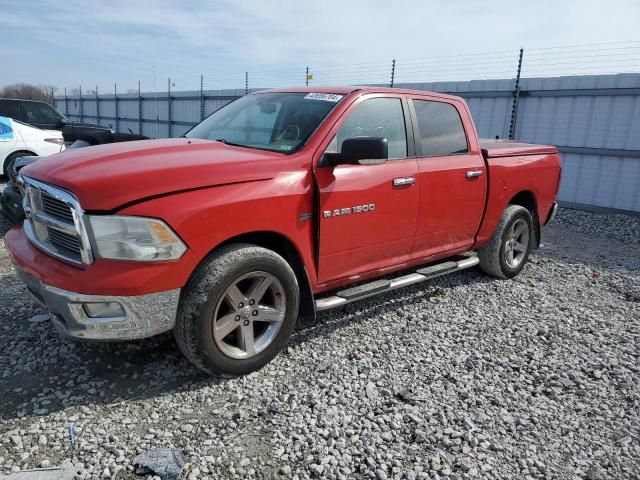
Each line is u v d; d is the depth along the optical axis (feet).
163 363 11.10
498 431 9.37
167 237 9.06
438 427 9.37
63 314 9.27
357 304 15.05
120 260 8.91
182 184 9.38
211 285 9.57
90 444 8.45
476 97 38.81
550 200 19.54
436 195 14.19
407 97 13.97
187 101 68.54
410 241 13.92
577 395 10.77
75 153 10.93
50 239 10.12
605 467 8.59
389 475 8.12
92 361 11.05
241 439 8.75
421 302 15.58
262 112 13.38
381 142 10.55
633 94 30.86
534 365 11.92
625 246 25.23
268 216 10.34
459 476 8.13
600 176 33.24
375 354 12.03
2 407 9.33
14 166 19.21
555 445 9.07
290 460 8.31
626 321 14.93
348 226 11.97
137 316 9.12
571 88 33.58
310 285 11.53
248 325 10.50
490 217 16.60
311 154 11.32
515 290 17.22
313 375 10.92
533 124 35.94
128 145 11.69
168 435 8.76
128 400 9.74
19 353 11.28
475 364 11.81
